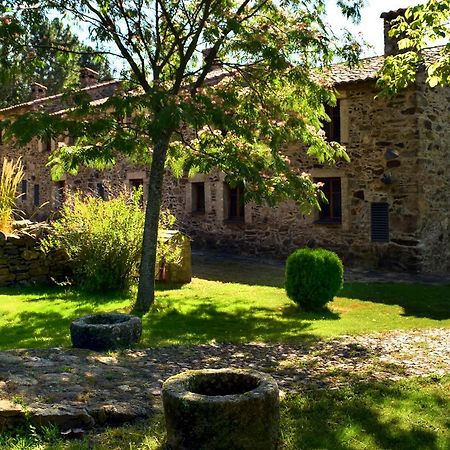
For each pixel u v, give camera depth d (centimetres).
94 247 935
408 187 1195
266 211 1437
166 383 342
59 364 471
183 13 895
